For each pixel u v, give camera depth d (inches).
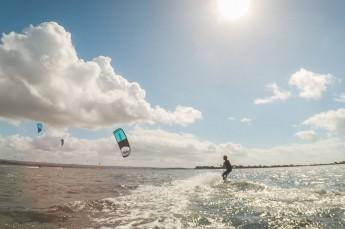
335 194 519.8
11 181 753.6
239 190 628.4
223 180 946.7
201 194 569.9
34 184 702.5
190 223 309.7
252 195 531.5
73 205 399.5
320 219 323.0
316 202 434.0
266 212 365.4
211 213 363.6
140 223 307.9
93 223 304.2
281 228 289.7
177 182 959.0
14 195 476.1
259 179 1126.4
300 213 355.9
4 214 320.8
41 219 309.6
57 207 378.6
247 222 313.7
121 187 724.7
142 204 436.1
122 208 396.8
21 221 296.4
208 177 1217.4
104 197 509.0
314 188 655.8
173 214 357.1
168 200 482.3
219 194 564.1
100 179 1084.5
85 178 1101.7
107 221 314.8
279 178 1218.0
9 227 271.7
